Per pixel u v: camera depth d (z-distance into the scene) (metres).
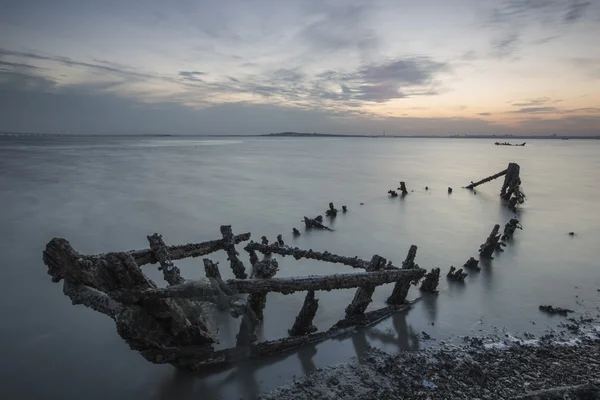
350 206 28.50
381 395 7.49
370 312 10.70
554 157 97.31
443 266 15.69
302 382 7.88
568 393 7.14
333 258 12.44
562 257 16.88
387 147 181.12
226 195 31.25
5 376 7.94
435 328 10.29
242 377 8.05
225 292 7.94
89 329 9.94
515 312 11.35
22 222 20.38
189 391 7.64
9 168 46.59
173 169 51.66
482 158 92.38
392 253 17.30
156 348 7.39
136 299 6.91
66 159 63.16
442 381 7.96
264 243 15.69
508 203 30.33
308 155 99.56
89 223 20.59
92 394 7.53
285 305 11.47
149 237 10.69
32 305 11.12
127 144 155.62
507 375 8.20
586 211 27.66
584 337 9.95
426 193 35.25
